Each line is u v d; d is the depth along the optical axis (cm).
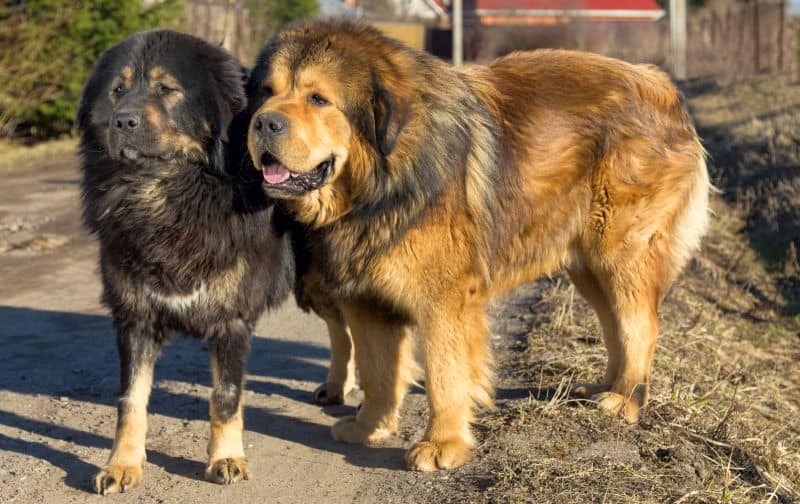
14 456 504
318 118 456
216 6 2708
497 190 506
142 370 470
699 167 583
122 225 456
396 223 469
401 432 538
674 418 546
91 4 2098
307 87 459
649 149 550
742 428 580
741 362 730
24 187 1512
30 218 1231
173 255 455
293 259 520
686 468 473
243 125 479
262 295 479
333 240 486
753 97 2033
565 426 519
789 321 861
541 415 533
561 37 3838
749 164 1391
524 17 4122
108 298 470
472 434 512
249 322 474
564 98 540
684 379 632
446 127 479
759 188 1233
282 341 738
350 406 591
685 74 3017
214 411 471
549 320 737
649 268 555
